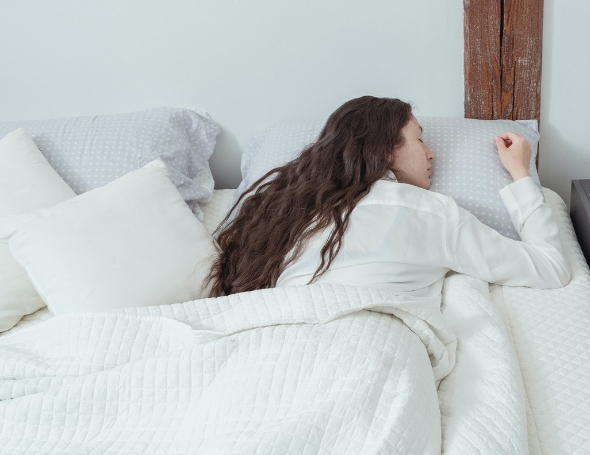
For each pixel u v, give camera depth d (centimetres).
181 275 129
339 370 94
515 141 147
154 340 108
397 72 176
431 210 121
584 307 121
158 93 189
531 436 95
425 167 137
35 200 148
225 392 97
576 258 139
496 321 113
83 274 124
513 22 160
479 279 126
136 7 179
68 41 185
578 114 172
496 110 171
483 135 154
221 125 192
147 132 171
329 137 134
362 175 126
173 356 102
